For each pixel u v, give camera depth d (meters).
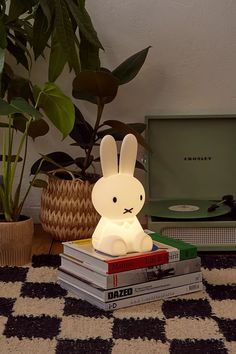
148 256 0.98
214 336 0.85
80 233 1.38
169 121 1.58
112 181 1.00
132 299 0.97
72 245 1.05
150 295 0.99
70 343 0.82
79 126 1.43
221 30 1.59
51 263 1.23
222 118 1.58
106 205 1.00
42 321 0.90
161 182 1.58
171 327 0.88
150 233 1.16
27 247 1.22
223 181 1.59
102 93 1.32
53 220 1.38
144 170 1.52
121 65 1.42
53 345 0.81
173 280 1.01
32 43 1.37
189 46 1.59
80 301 0.99
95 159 1.44
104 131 1.42
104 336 0.85
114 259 0.95
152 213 1.37
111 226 1.01
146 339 0.83
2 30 1.22
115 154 1.01
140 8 1.58
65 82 1.60
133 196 1.01
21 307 0.96
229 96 1.62
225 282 1.10
